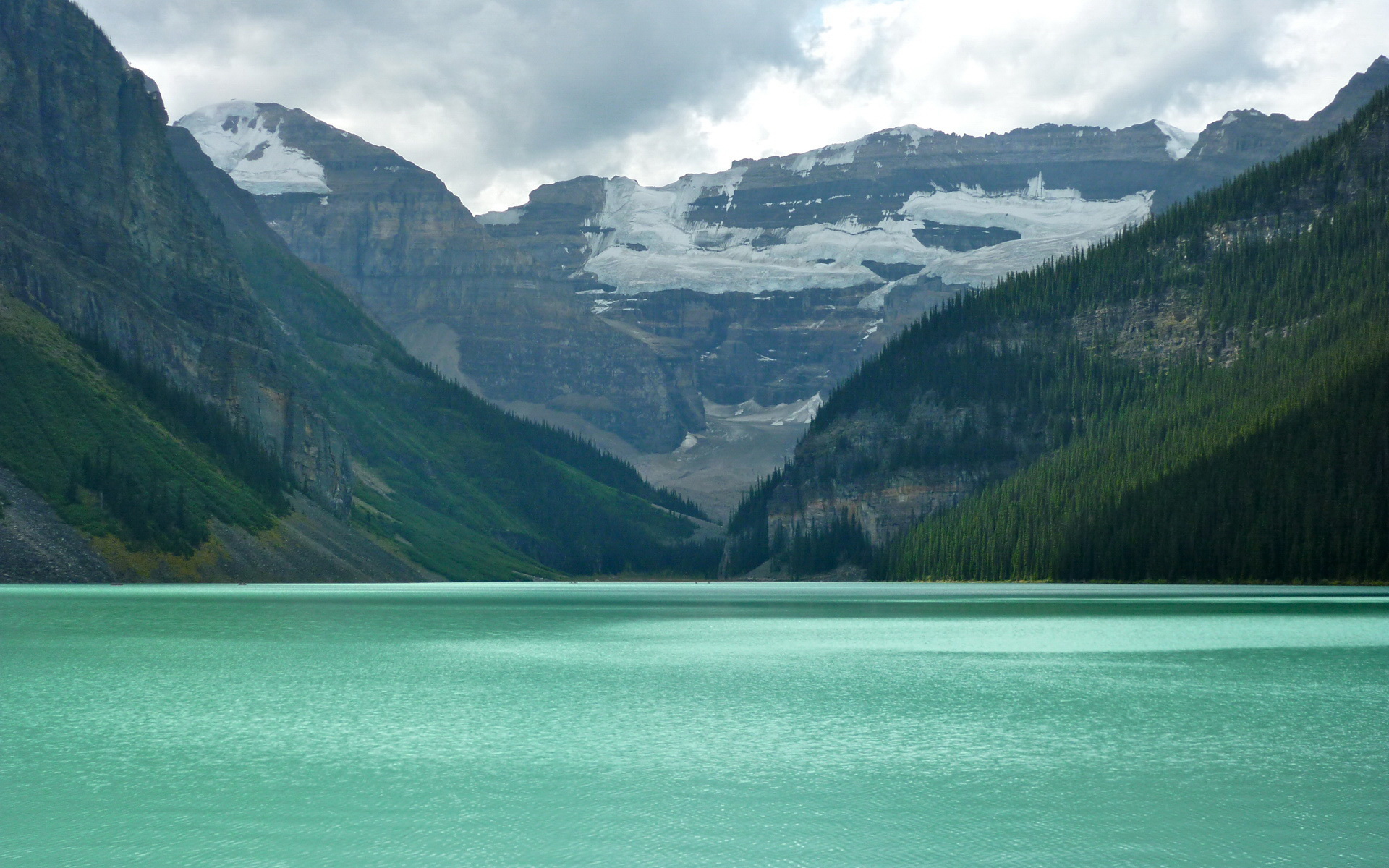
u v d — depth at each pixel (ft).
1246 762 196.03
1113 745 209.97
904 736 217.77
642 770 190.08
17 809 165.37
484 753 203.10
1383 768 191.42
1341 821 160.35
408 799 171.53
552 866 141.38
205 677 295.28
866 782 182.50
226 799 170.91
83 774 186.39
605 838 152.15
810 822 160.04
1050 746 208.54
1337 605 580.30
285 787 178.50
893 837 152.97
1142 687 280.31
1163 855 145.59
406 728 225.76
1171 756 200.75
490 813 164.04
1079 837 152.87
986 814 164.35
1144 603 616.80
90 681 285.43
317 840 151.12
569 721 233.35
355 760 196.85
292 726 227.61
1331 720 234.38
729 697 266.57
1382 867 140.97
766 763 195.31
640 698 264.11
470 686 283.18
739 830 156.25
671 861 143.13
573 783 181.78
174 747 206.69
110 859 142.72
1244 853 146.61
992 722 233.35
